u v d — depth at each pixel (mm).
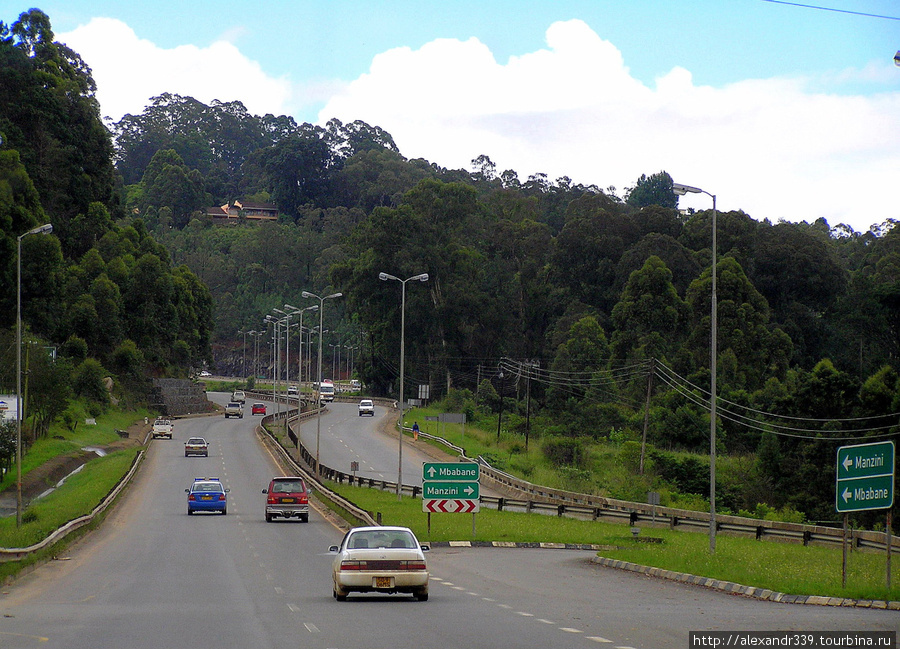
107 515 47656
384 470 75938
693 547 35188
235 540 36906
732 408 93875
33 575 26109
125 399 117938
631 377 107188
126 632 15422
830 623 16656
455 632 15352
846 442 71812
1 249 89562
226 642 14328
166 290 133750
